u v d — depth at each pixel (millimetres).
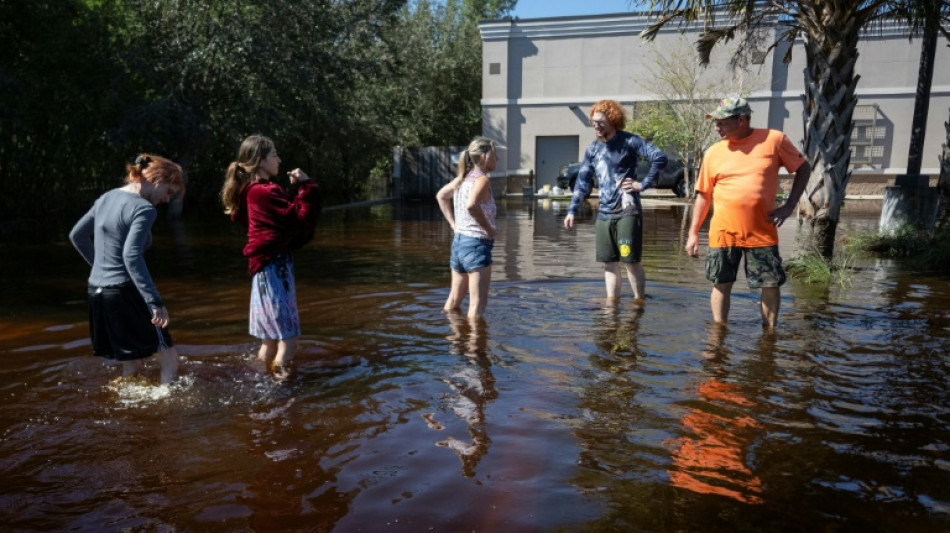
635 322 5449
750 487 2686
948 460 2924
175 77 15750
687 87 23422
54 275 8039
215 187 21594
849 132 8203
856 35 8047
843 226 13812
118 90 15086
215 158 20734
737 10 8914
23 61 14102
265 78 16625
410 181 25266
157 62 15461
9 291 7012
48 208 15945
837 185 8188
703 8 8977
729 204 5180
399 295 6711
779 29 23781
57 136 15297
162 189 4039
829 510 2506
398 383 3980
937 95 24281
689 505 2545
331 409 3570
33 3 13375
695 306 6078
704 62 10570
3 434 3234
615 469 2842
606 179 6270
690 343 4793
